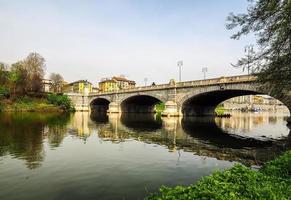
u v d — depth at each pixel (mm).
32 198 13008
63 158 21812
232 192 7387
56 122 56781
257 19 20219
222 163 20656
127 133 40250
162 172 17844
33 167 18781
